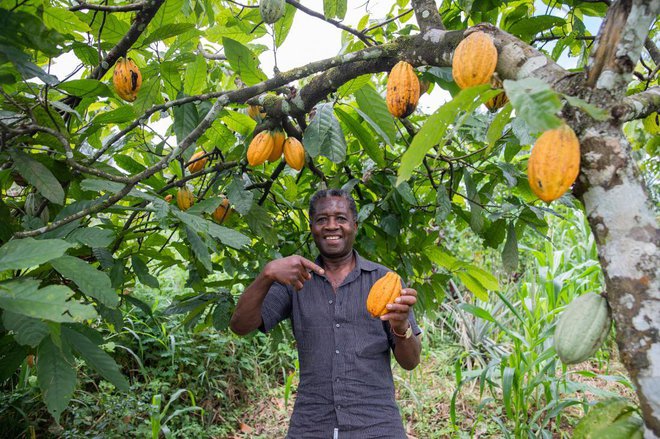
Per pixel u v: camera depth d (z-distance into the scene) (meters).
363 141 2.23
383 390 2.04
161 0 1.80
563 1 2.28
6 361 1.60
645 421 0.87
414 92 1.50
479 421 3.97
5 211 1.63
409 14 2.98
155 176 2.45
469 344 5.01
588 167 0.95
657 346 0.86
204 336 4.62
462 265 2.66
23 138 1.67
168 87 2.17
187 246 2.35
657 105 1.07
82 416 3.51
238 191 2.17
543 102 0.76
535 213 2.47
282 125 2.10
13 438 3.32
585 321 0.99
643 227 0.91
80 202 1.65
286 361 4.96
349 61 1.62
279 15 1.79
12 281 1.03
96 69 1.90
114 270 1.97
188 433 3.74
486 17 2.38
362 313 2.07
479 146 2.76
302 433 2.01
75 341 1.38
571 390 3.52
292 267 1.89
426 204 2.94
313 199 2.25
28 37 1.12
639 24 0.91
